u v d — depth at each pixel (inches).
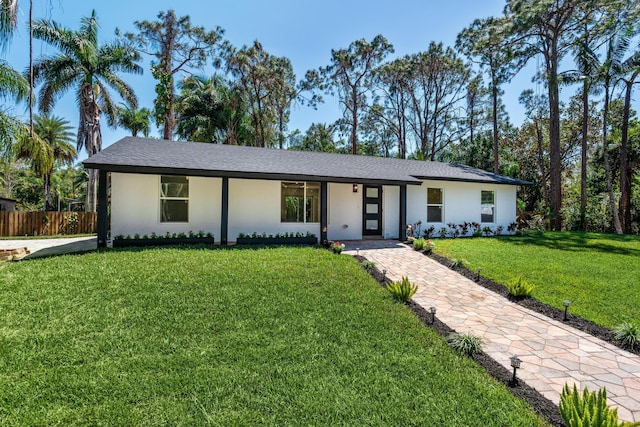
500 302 212.2
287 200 432.5
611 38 593.9
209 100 948.0
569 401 90.7
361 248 386.6
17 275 219.0
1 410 97.7
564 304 184.9
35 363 123.5
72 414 96.5
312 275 243.6
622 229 695.7
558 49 738.2
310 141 1384.1
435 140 1120.8
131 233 373.4
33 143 535.8
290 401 104.7
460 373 124.1
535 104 935.0
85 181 1552.7
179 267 247.0
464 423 95.8
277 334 152.9
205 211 400.2
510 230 548.4
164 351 135.1
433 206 506.3
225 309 178.4
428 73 1039.0
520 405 104.8
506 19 720.3
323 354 135.8
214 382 113.7
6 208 904.9
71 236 598.9
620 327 160.6
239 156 426.3
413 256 342.0
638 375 126.6
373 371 124.0
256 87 1061.8
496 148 845.2
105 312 168.4
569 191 1003.3
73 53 663.8
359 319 172.6
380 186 488.4
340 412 99.5
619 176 744.3
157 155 369.1
